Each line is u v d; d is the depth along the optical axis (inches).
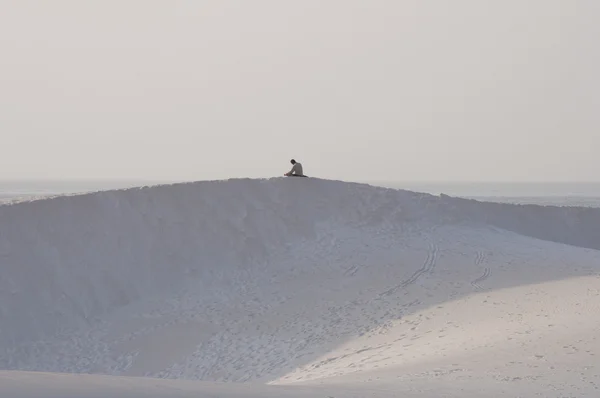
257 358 1839.3
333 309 2188.7
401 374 1152.2
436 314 1990.7
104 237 2551.7
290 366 1723.7
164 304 2410.2
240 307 2310.5
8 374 784.9
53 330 2209.6
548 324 1555.1
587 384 991.6
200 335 2085.4
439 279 2431.1
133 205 2694.4
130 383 799.1
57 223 2498.8
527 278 2407.7
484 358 1238.9
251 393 821.2
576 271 2509.8
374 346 1740.9
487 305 2010.3
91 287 2399.1
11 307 2212.1
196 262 2635.3
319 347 1845.5
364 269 2573.8
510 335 1464.1
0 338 2112.5
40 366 1978.3
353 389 935.7
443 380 1054.4
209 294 2475.4
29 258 2363.4
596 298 1926.7
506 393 932.0
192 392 776.3
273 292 2431.1
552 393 935.0
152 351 2003.0
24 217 2448.3
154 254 2598.4
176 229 2699.3
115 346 2075.5
